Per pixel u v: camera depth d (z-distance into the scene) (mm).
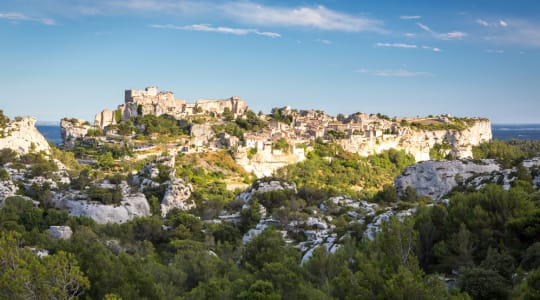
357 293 68438
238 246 118750
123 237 124500
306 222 128875
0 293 62219
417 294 62719
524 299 66250
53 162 185250
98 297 74688
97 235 120438
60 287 64938
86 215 139250
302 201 148500
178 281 92062
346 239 101438
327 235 118375
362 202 155375
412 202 146125
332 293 77062
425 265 93312
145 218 131750
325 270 88562
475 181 138125
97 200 145375
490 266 81500
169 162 192625
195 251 110688
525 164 151875
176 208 153125
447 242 93812
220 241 127062
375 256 79562
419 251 93062
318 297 74250
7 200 132875
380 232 93312
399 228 81750
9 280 62625
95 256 82938
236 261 109875
